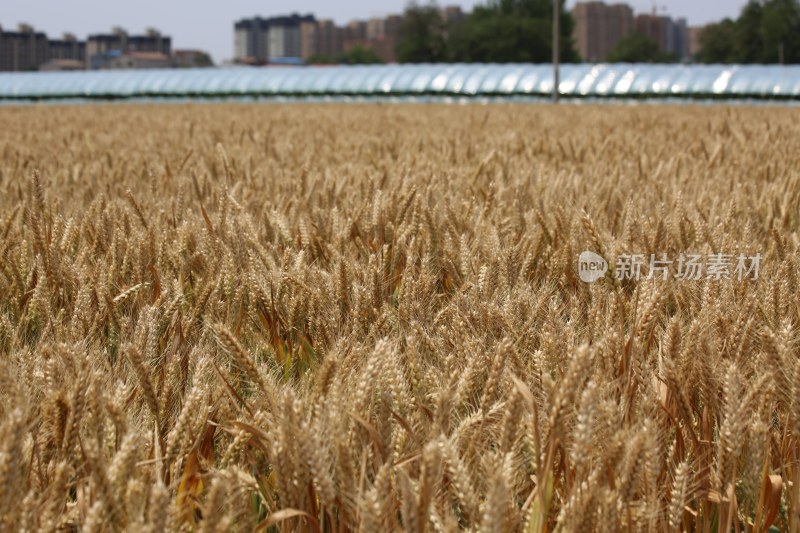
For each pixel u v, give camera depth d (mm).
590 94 51188
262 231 4898
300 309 3414
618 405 2607
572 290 3955
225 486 1922
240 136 13367
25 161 8914
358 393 2393
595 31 188250
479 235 4555
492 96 53500
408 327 3275
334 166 8875
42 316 3512
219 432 2641
